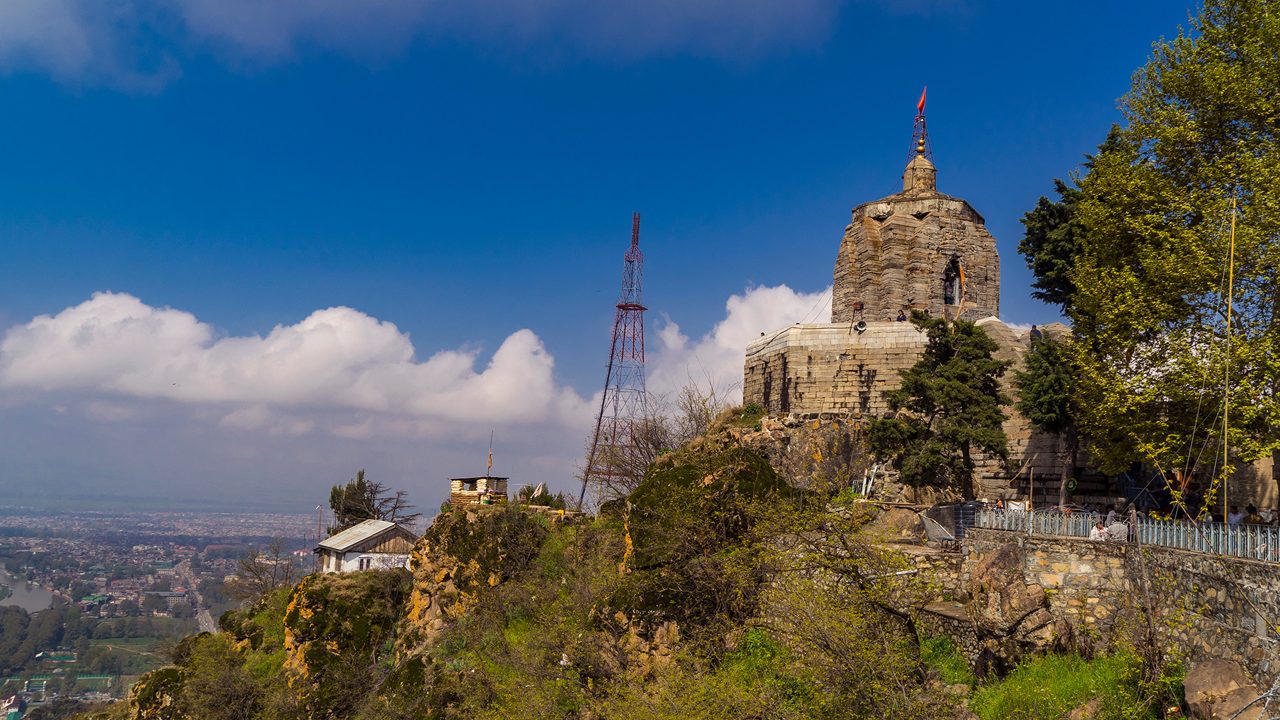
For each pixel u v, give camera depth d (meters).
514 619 35.06
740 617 24.66
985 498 38.06
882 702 19.36
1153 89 30.75
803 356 46.41
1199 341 26.59
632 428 50.31
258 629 48.88
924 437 35.12
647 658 25.64
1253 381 25.59
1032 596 22.06
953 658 23.19
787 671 22.27
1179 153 29.41
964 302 48.44
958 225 49.12
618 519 35.34
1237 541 17.80
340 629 40.50
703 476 27.97
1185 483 25.05
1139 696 18.20
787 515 23.11
